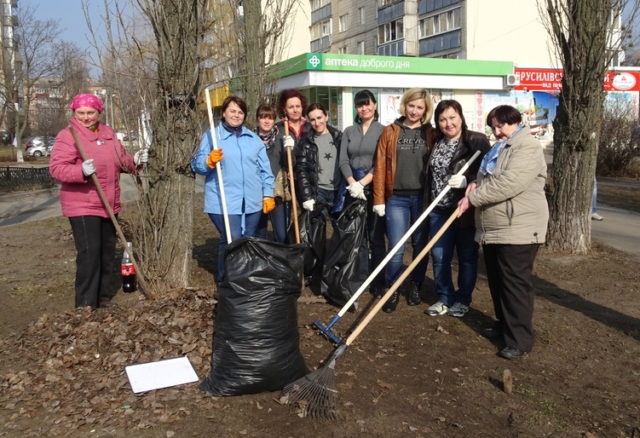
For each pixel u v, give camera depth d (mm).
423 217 4301
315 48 41344
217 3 7047
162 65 4645
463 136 4590
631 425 3135
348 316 4848
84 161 4340
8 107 30719
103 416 3143
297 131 5426
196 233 8828
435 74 21078
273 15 7551
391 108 20719
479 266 6641
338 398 3377
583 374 3783
